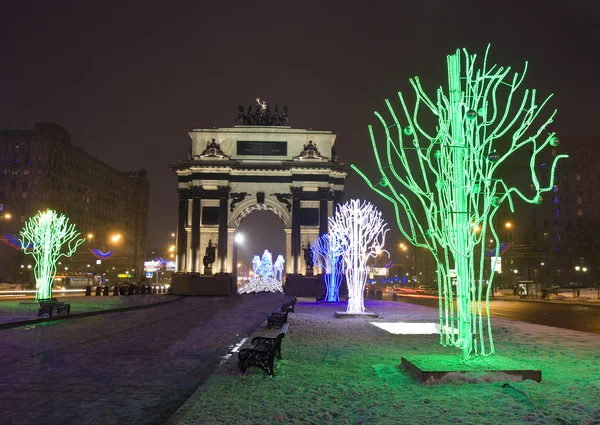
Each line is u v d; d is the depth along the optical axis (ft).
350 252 105.19
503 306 159.74
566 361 44.19
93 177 471.21
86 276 332.60
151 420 30.25
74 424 29.25
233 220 232.32
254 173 233.35
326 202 228.43
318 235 228.43
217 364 48.49
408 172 37.70
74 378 41.45
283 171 233.14
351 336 64.80
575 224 358.84
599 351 50.29
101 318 99.91
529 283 219.00
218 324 90.02
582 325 88.94
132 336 70.38
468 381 34.78
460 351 50.65
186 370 45.37
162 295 207.10
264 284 290.97
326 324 82.89
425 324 83.71
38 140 386.52
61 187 409.49
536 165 364.79
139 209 578.25
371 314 97.09
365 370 40.47
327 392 32.83
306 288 221.46
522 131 35.55
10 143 387.14
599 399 30.27
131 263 552.41
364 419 26.61
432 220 39.37
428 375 34.91
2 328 77.71
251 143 234.79
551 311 132.26
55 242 128.26
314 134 235.61
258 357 39.04
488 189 37.88
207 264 224.12
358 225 104.88
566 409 28.19
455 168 39.75
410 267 513.45
